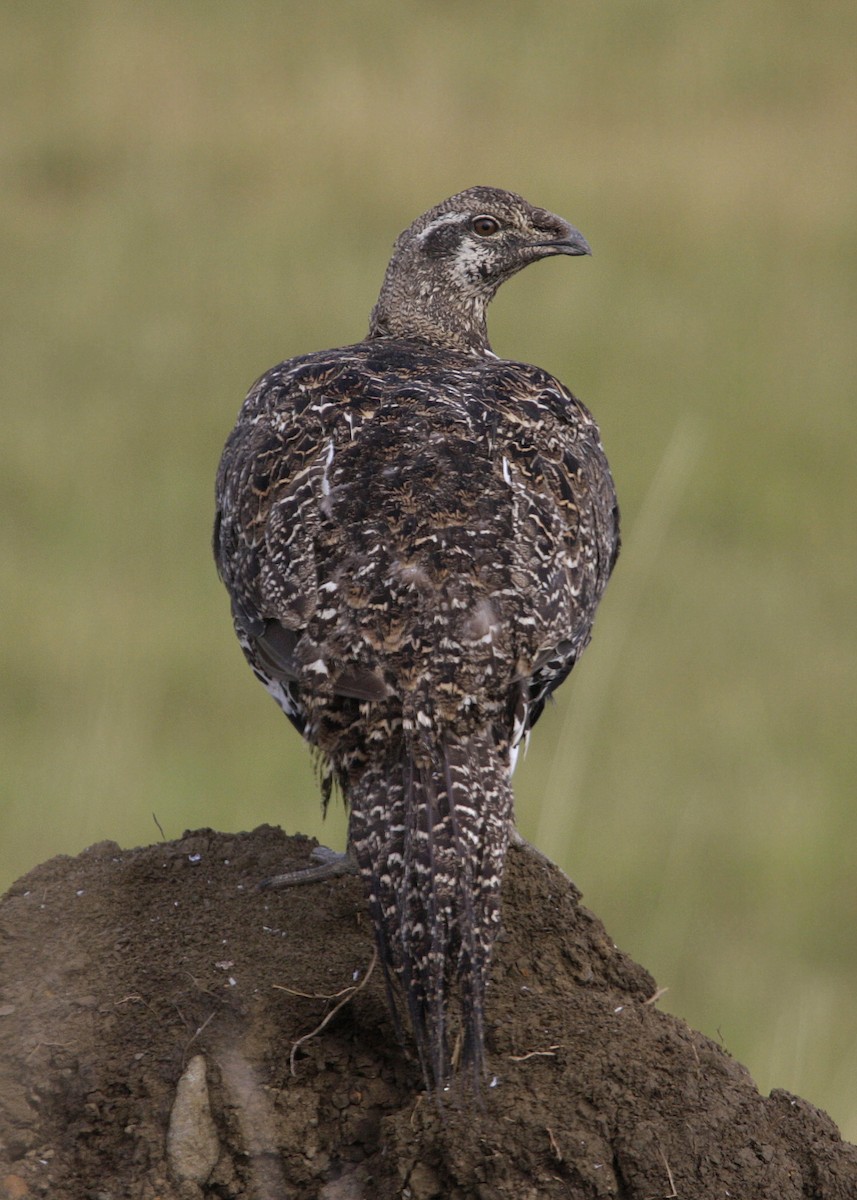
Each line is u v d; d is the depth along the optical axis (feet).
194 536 82.99
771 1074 44.65
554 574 26.96
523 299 114.83
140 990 25.68
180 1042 24.91
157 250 126.82
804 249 128.06
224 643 70.49
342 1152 24.34
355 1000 25.29
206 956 26.27
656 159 145.28
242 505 28.78
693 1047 25.62
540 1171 23.62
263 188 139.95
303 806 57.31
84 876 28.40
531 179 139.44
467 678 24.79
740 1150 24.22
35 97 160.66
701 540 85.61
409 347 34.55
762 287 120.78
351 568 25.77
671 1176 23.73
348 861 28.07
